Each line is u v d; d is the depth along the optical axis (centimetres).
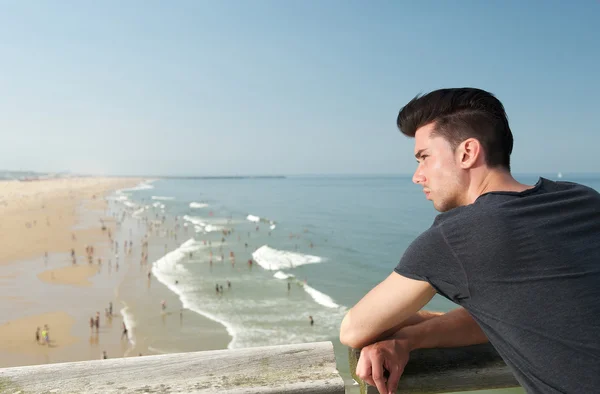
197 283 4269
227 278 4475
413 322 207
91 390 182
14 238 6875
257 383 184
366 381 182
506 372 187
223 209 13425
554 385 149
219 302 3656
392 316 180
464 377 187
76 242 6688
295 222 10150
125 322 3222
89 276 4544
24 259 5369
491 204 170
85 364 190
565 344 148
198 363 192
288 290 4034
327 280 4584
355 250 6531
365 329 186
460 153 189
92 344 2862
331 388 182
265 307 3522
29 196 15650
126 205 13562
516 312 154
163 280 4369
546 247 156
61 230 7894
